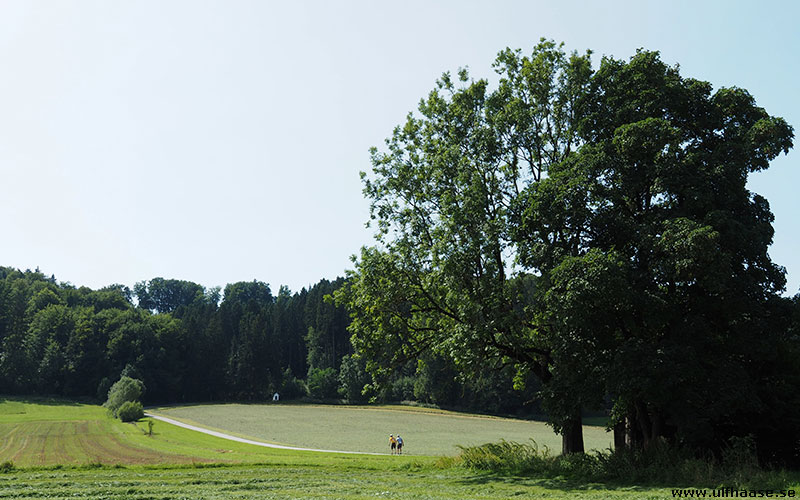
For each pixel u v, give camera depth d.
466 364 23.84
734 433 21.25
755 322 20.14
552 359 24.70
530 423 97.69
